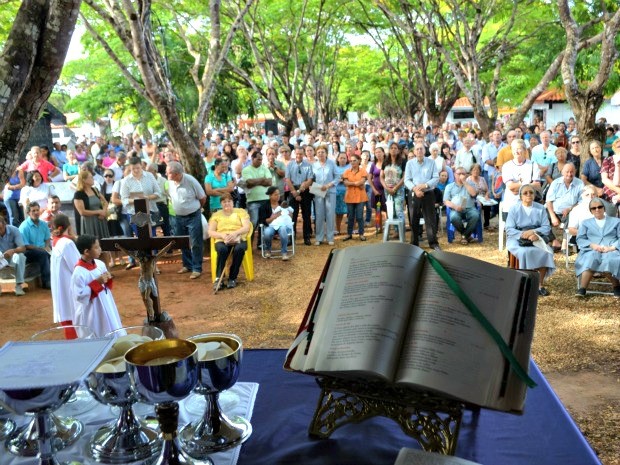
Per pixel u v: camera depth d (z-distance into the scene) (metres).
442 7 21.14
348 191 11.39
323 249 10.88
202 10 17.95
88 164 11.33
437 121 25.25
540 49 20.22
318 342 1.86
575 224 8.32
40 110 2.89
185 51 23.83
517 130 11.80
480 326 1.76
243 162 11.70
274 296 7.87
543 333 6.09
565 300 7.18
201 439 1.84
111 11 9.34
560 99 34.78
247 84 26.20
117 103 27.44
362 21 25.00
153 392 1.61
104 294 4.54
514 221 7.74
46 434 1.72
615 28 9.90
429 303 1.80
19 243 8.73
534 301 1.82
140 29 9.05
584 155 10.46
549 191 9.21
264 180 10.20
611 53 9.95
